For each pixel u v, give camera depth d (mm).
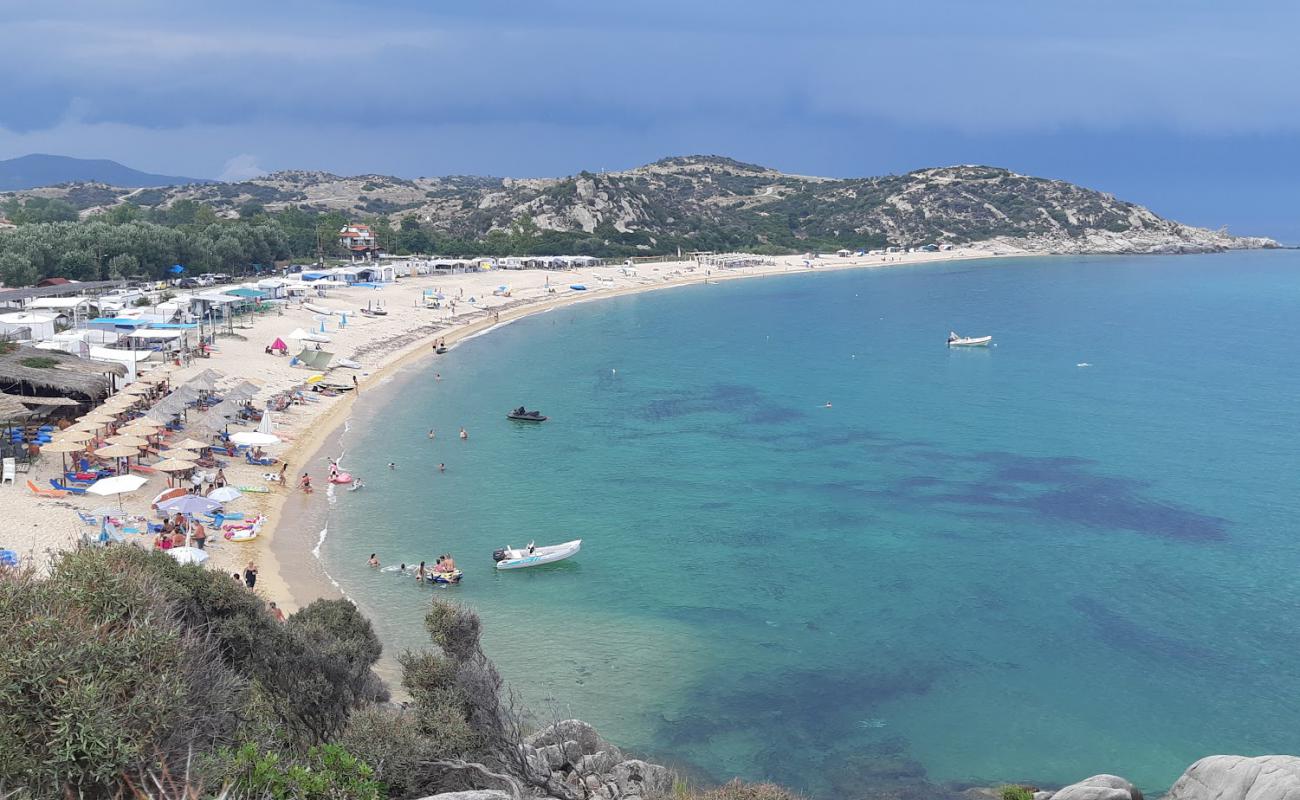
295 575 59625
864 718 46469
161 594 23109
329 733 29125
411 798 26547
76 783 17766
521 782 30062
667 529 71875
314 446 90125
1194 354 155375
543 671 50219
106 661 18938
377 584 59781
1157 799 39781
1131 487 83125
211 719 21297
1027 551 68062
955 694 48812
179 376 100812
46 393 79562
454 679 32250
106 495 65375
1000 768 42656
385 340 151000
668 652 52688
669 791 36969
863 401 118438
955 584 62312
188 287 169875
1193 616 57719
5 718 17719
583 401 116688
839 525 73312
